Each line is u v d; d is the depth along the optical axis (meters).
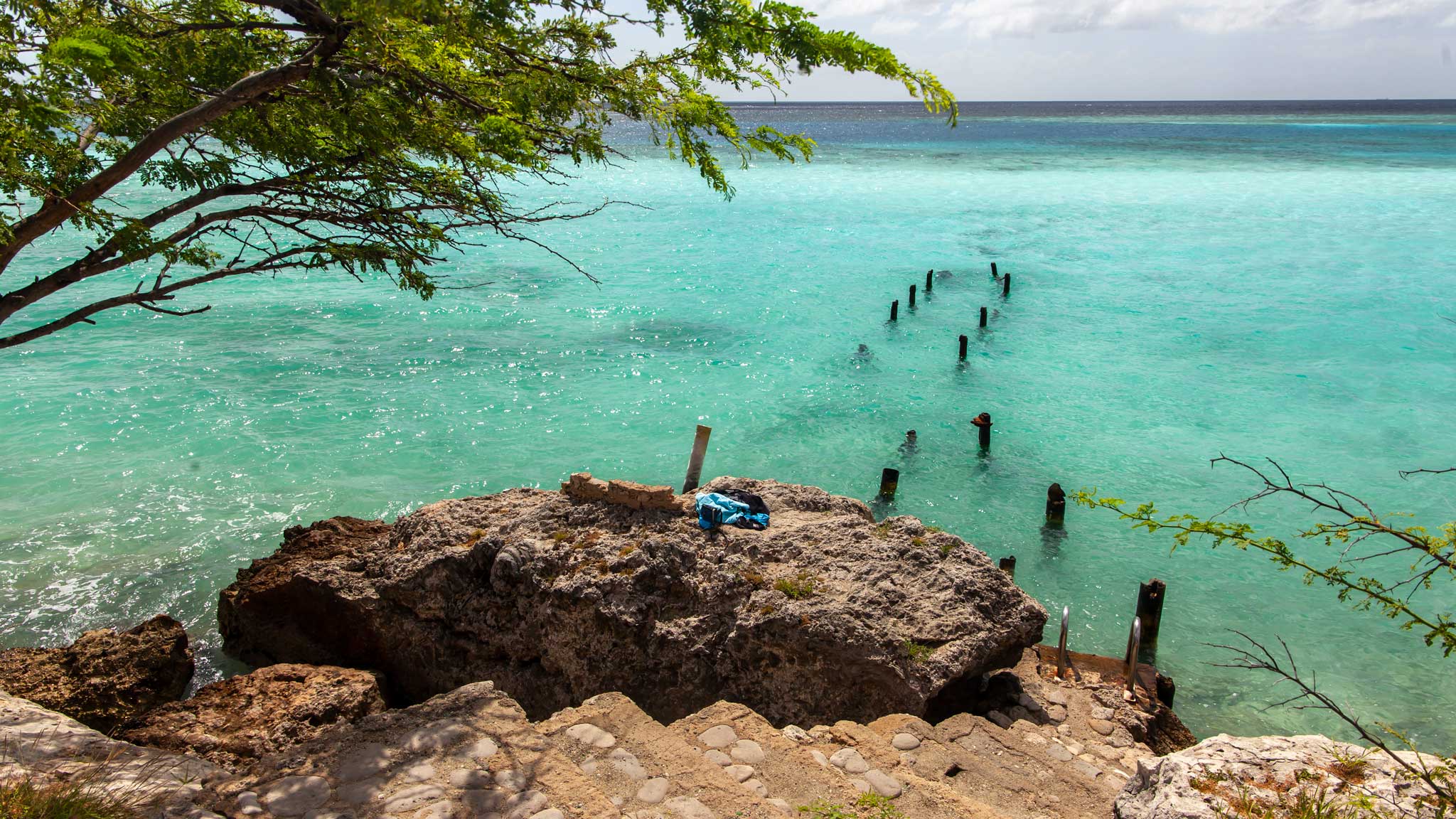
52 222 6.78
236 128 7.90
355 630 9.86
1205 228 36.84
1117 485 15.77
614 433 17.67
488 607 9.38
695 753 6.04
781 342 23.27
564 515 10.01
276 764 5.48
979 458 16.81
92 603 11.91
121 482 15.10
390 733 5.89
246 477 15.44
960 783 6.93
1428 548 3.64
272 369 20.55
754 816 5.43
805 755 6.43
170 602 12.00
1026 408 19.11
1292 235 35.12
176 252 7.44
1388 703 10.58
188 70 7.31
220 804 5.00
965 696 8.84
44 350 21.25
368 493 15.05
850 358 22.17
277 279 28.77
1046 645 10.70
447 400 19.02
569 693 9.04
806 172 57.59
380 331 23.64
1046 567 13.35
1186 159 64.94
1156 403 19.31
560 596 8.96
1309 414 18.59
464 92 7.10
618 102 7.00
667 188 49.59
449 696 6.37
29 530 13.55
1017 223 38.81
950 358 22.20
